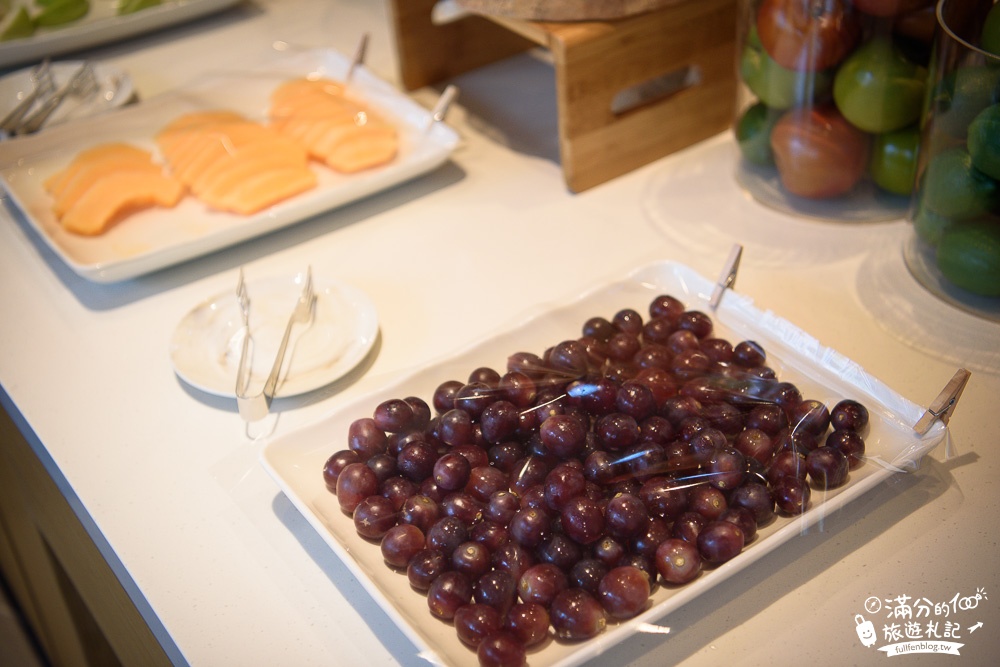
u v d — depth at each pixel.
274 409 0.64
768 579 0.51
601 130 0.83
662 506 0.50
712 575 0.47
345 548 0.51
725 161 0.87
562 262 0.76
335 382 0.66
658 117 0.86
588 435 0.54
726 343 0.61
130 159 0.87
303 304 0.69
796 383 0.59
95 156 0.88
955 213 0.64
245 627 0.51
